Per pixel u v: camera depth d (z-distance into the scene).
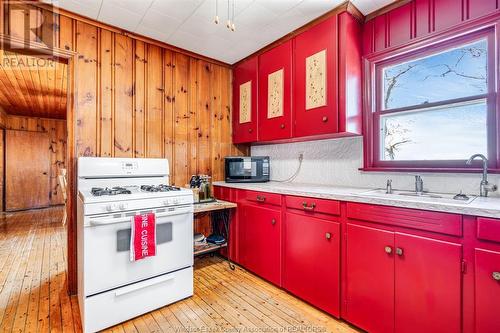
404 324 1.42
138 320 1.76
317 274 1.87
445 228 1.28
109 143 2.26
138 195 1.79
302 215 1.98
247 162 2.81
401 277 1.43
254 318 1.79
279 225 2.17
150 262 1.84
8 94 4.25
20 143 5.83
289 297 2.06
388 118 2.11
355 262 1.65
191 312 1.85
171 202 1.93
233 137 3.13
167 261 1.93
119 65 2.32
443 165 1.80
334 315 1.76
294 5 1.97
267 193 2.28
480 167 1.66
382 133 2.14
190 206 2.06
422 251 1.36
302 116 2.27
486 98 1.62
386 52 2.00
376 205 1.54
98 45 2.21
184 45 2.63
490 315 1.15
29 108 5.29
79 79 2.11
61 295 2.06
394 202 1.46
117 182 2.21
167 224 1.93
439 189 1.79
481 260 1.17
